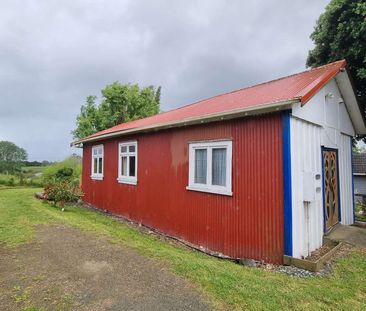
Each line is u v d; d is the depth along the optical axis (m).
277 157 5.04
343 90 7.64
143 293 3.42
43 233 6.39
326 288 3.83
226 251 5.89
